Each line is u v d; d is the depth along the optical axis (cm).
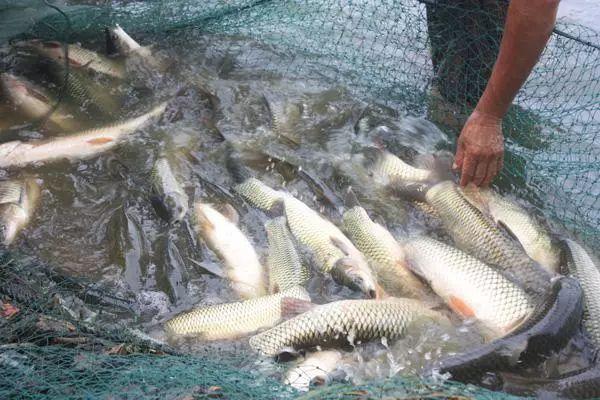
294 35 281
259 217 226
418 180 230
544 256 214
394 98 263
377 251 214
